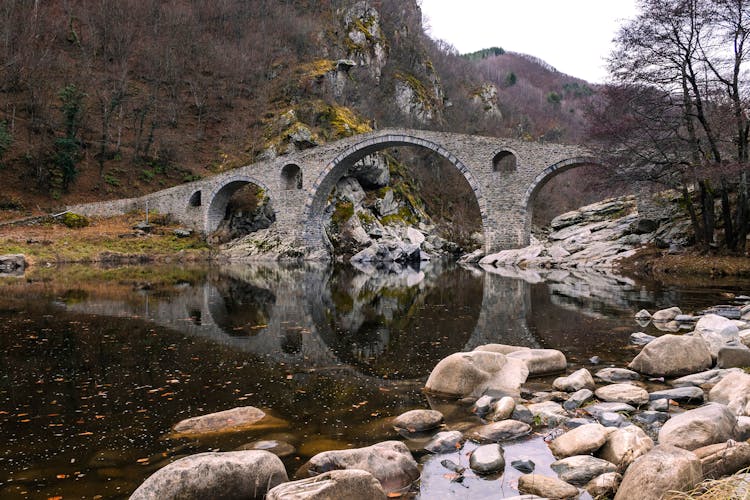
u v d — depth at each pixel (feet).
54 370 28.27
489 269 112.57
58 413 21.48
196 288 70.59
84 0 232.94
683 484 12.96
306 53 259.19
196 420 20.02
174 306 52.85
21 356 31.27
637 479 13.33
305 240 149.28
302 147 186.19
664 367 26.84
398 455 16.16
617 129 93.50
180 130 207.92
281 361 30.71
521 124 340.39
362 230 170.40
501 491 14.99
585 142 122.31
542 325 42.34
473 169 135.64
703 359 27.27
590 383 24.68
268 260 143.95
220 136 208.95
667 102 87.76
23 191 149.48
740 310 45.73
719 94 84.12
